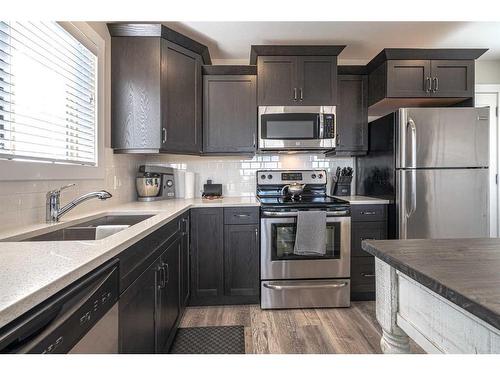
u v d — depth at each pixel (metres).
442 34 2.67
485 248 0.95
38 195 1.47
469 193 2.48
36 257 0.81
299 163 3.18
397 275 0.91
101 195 1.55
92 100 2.02
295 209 2.47
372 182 2.94
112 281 0.92
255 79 2.78
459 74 2.71
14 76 1.28
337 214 2.50
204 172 3.12
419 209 2.47
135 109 2.33
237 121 2.78
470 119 2.47
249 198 2.95
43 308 0.61
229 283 2.51
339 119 2.93
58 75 1.63
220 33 2.61
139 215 1.93
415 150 2.46
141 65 2.33
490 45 2.91
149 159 3.07
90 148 2.00
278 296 2.47
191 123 2.61
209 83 2.77
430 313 0.76
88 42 1.91
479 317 0.54
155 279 1.43
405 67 2.69
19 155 1.34
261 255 2.48
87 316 0.75
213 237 2.49
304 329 2.12
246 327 2.15
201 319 2.28
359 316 2.33
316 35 2.66
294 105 2.73
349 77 2.94
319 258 2.50
